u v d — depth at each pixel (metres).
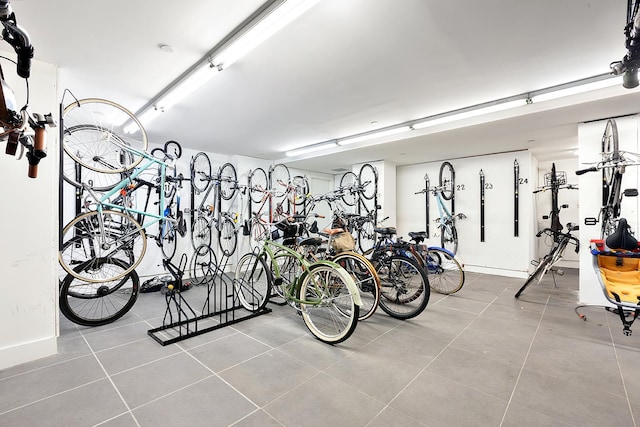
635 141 3.26
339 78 2.71
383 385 1.90
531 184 5.20
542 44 2.19
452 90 2.99
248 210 6.07
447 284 4.67
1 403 1.72
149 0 1.72
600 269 2.81
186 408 1.67
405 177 6.86
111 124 3.91
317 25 1.95
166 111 3.50
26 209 2.26
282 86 2.86
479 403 1.71
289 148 5.48
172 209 4.84
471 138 4.41
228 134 4.52
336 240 3.33
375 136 4.59
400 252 3.50
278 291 3.24
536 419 1.57
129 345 2.50
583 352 2.33
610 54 2.32
